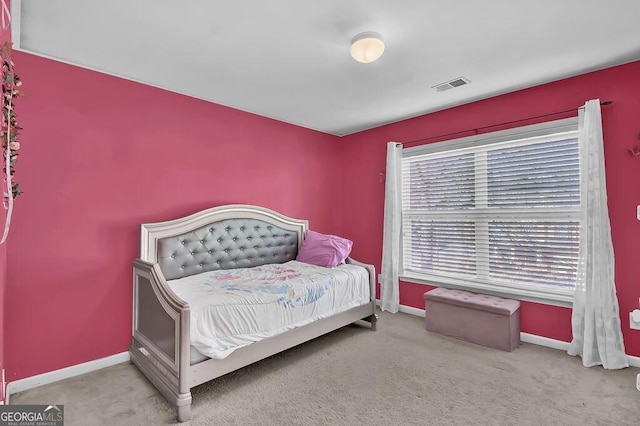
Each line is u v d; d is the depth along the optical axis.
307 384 2.23
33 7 1.73
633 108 2.42
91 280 2.46
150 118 2.78
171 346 1.97
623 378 2.27
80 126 2.42
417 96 3.12
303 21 1.90
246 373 2.40
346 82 2.78
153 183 2.79
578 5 1.76
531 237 2.96
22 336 2.17
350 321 3.09
